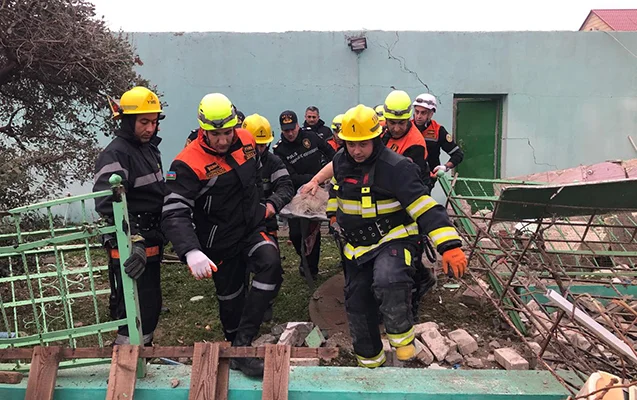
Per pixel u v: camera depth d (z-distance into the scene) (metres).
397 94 3.86
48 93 5.53
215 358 2.50
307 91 8.47
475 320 4.30
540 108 8.59
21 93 5.50
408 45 8.38
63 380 2.64
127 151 2.93
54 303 4.59
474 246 3.78
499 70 8.48
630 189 2.73
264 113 8.50
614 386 2.01
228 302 3.24
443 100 8.52
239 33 8.30
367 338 2.85
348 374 2.76
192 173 2.81
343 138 2.59
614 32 8.40
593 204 2.97
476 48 8.42
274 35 8.33
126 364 2.51
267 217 3.46
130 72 5.42
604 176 6.88
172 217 2.74
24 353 2.55
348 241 2.88
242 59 8.36
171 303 4.80
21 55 4.73
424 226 2.56
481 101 8.98
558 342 2.99
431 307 4.54
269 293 2.95
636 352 2.31
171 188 2.80
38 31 4.59
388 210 2.71
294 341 3.70
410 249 2.74
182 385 2.60
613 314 3.48
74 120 5.76
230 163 2.92
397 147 3.99
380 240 2.74
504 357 3.33
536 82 8.52
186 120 8.44
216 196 2.93
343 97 8.49
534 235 3.44
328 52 8.40
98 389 2.57
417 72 8.45
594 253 4.14
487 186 9.05
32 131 5.69
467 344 3.61
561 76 8.52
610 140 8.70
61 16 4.64
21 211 2.51
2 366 2.76
